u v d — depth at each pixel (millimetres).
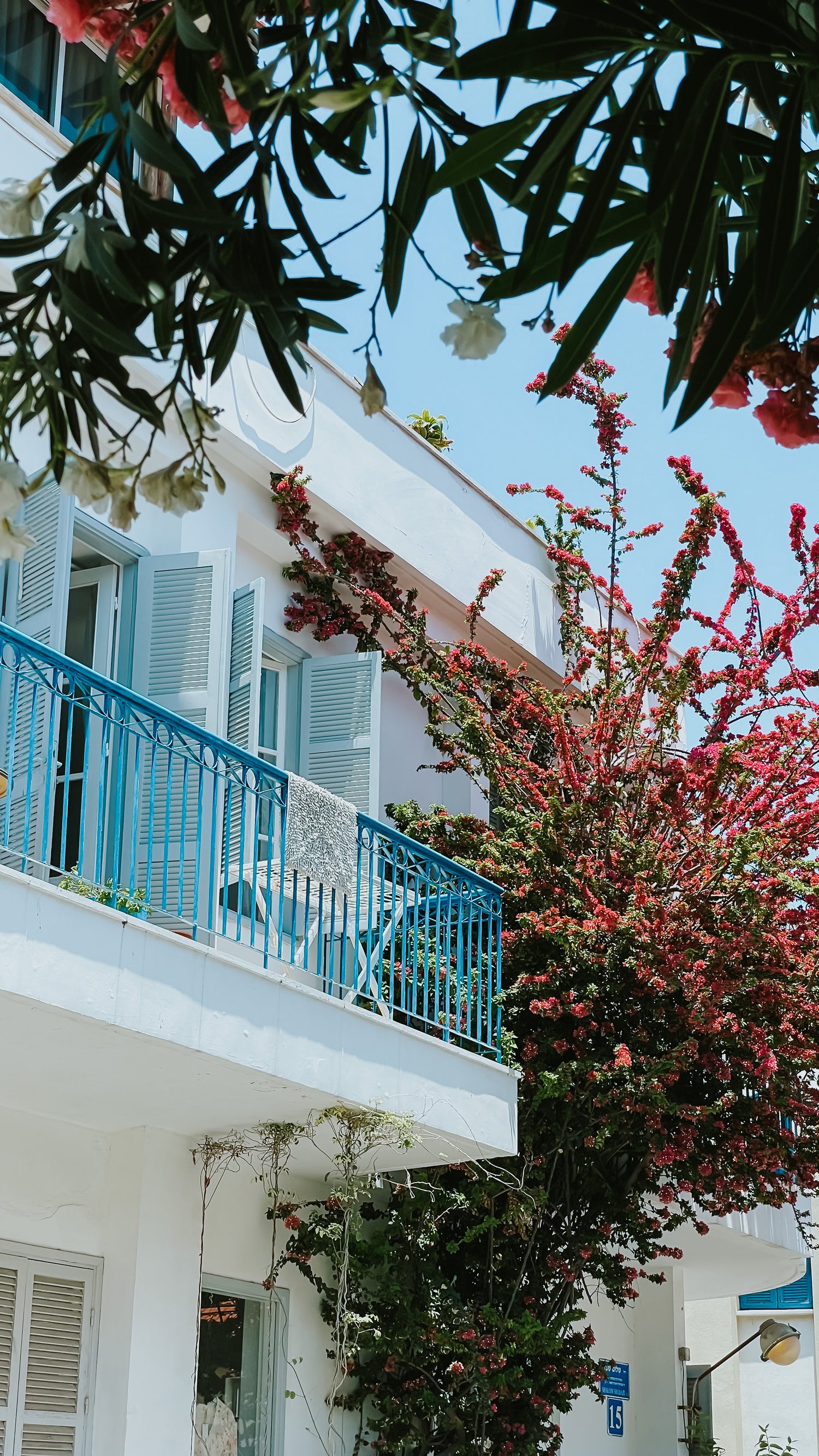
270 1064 6508
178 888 7418
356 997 8289
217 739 6785
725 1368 19781
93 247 1834
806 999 8828
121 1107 7098
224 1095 6852
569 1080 8430
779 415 2023
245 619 8539
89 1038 5984
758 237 1884
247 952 8328
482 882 8414
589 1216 9180
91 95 8734
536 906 9180
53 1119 7301
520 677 10430
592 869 8945
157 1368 7242
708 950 8562
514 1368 8461
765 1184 9211
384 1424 8562
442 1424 8453
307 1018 6789
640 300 2123
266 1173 8297
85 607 8492
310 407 9883
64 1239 7207
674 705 9312
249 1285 8242
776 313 1870
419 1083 7398
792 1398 19625
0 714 7469
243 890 8391
